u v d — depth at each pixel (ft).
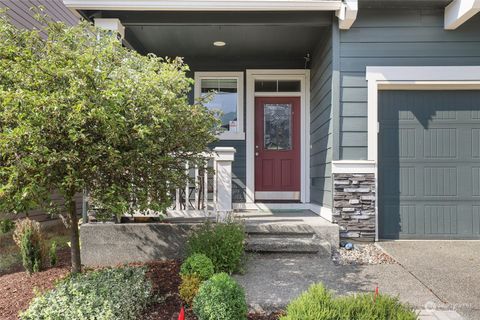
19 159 9.53
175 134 11.85
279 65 24.22
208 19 17.79
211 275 11.16
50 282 12.87
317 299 7.86
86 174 10.65
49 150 9.65
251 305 10.99
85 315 9.28
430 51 17.79
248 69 24.13
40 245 14.17
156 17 17.66
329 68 18.57
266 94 24.45
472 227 18.19
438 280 12.91
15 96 9.29
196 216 17.34
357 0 16.62
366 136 17.71
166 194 12.17
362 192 17.52
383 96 18.29
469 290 12.03
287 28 18.86
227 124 24.21
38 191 9.84
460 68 17.74
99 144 10.14
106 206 10.95
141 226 15.93
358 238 17.44
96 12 17.26
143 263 15.26
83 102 9.37
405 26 17.80
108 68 11.16
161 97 11.30
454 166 18.25
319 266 14.53
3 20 11.16
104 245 15.88
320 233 16.81
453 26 17.43
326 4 16.87
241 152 24.13
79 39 11.43
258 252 15.78
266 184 24.45
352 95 17.78
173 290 12.02
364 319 7.42
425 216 18.25
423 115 18.30
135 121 10.61
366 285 12.55
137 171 11.23
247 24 17.98
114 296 9.98
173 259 15.70
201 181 17.75
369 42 17.78
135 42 20.43
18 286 12.74
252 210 23.11
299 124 24.41
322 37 20.10
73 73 10.07
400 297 11.48
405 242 17.67
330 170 18.16
